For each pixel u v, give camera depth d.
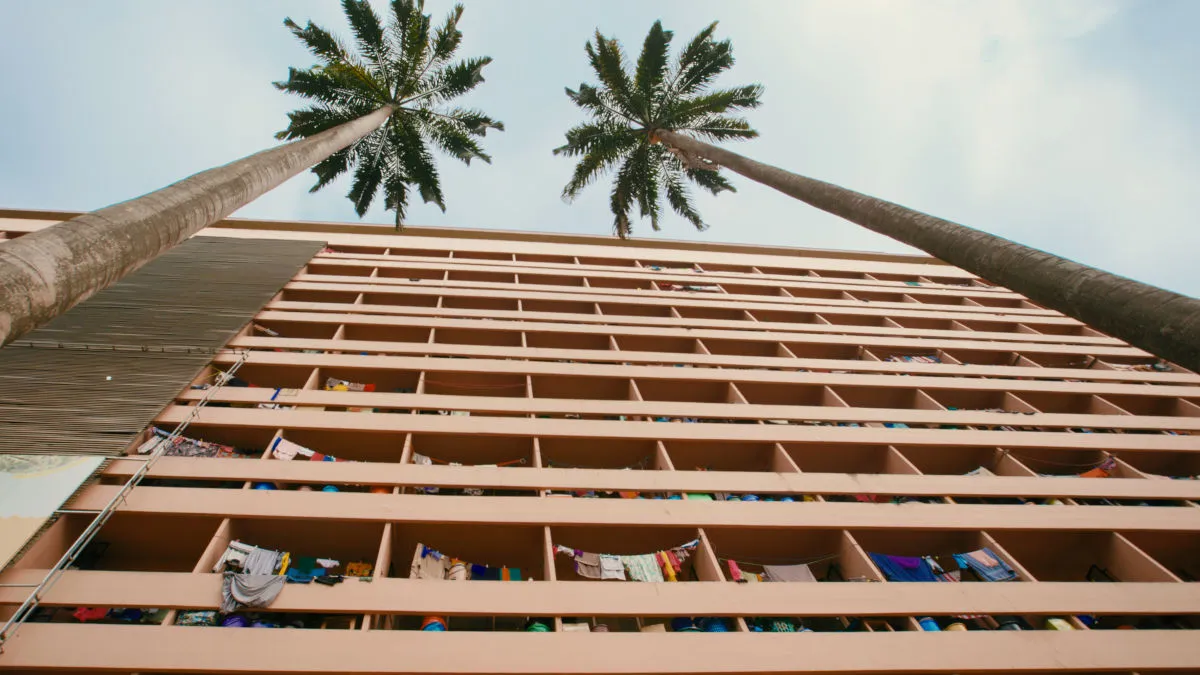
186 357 15.90
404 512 11.80
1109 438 17.38
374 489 12.70
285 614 9.97
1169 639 10.84
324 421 14.06
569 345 21.11
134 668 8.59
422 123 24.27
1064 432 17.69
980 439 16.70
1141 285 7.91
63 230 7.95
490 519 11.91
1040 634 10.73
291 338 18.08
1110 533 13.52
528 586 10.65
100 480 11.76
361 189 24.17
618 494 13.52
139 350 15.89
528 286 24.97
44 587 9.38
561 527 12.07
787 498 13.83
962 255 10.87
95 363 15.02
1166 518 13.96
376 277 24.14
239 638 9.14
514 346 20.66
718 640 9.98
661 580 11.35
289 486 12.53
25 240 7.43
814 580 11.95
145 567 11.71
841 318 26.25
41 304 7.08
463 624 11.05
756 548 12.96
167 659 8.75
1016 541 13.51
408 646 9.33
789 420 16.92
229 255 24.00
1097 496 14.73
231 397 14.62
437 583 10.53
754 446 15.73
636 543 12.61
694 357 19.94
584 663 9.41
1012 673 10.13
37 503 10.62
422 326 19.98
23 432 12.14
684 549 12.20
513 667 9.23
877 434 16.33
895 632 10.48
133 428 12.70
